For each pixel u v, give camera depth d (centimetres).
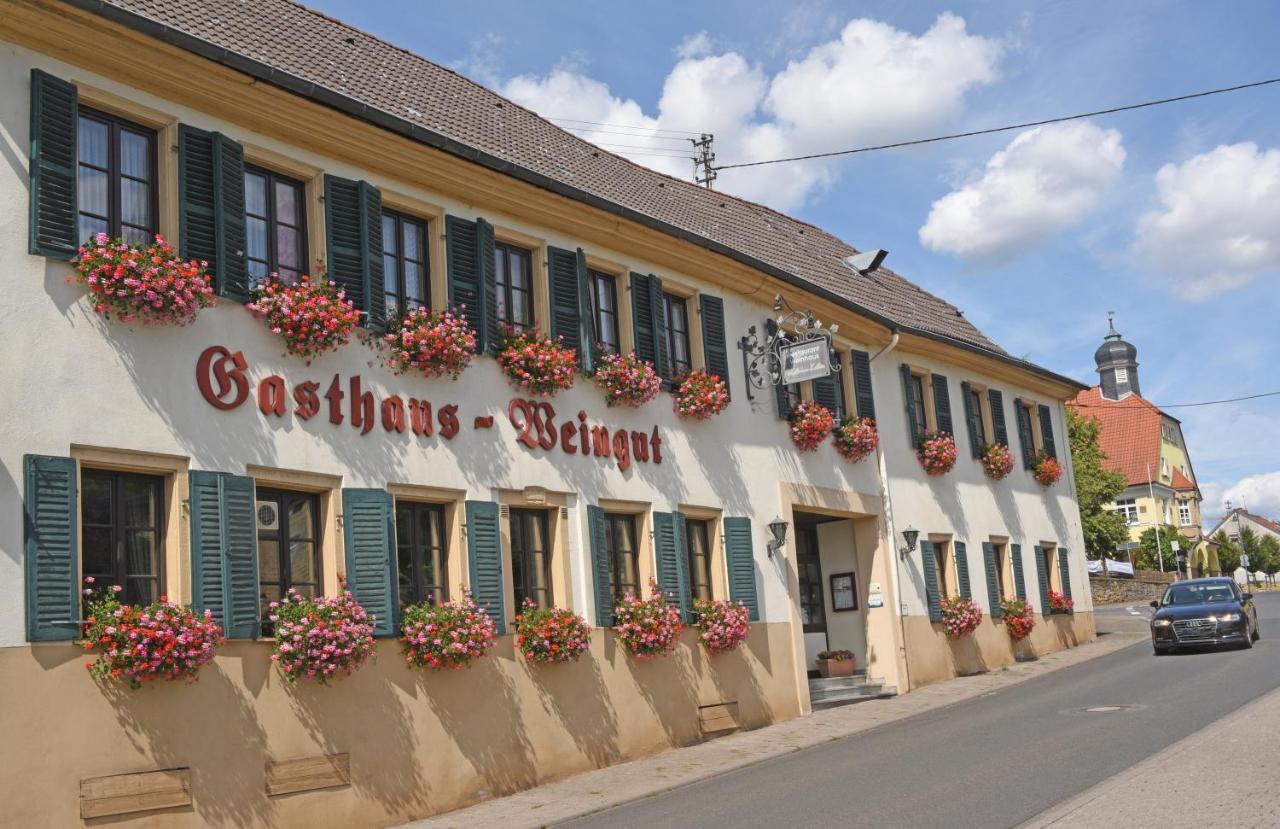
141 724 1053
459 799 1323
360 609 1233
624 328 1711
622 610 1580
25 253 1050
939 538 2417
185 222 1176
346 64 1603
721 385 1812
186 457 1138
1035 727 1511
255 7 1598
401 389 1362
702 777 1406
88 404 1071
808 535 2291
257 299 1224
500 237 1541
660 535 1681
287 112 1284
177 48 1173
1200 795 987
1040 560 2836
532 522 1521
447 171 1453
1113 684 1955
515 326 1545
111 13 1110
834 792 1181
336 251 1319
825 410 2050
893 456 2317
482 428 1450
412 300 1423
